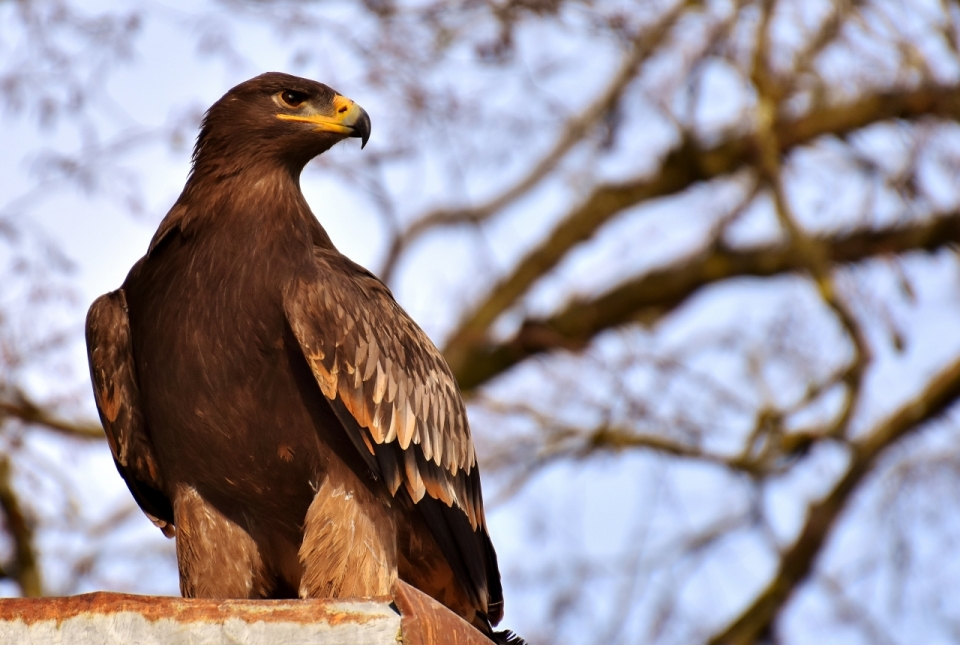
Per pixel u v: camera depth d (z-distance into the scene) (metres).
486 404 24.38
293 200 9.85
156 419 9.65
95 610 7.70
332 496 9.46
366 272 10.38
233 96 10.19
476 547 10.45
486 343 28.09
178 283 9.47
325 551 9.38
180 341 9.36
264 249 9.49
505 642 10.34
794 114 25.91
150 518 10.62
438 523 9.98
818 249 23.12
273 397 9.40
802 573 24.48
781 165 24.22
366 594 9.38
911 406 24.58
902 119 24.59
